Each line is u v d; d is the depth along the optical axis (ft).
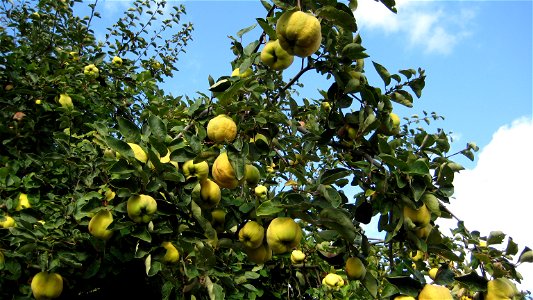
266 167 10.99
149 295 11.80
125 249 9.11
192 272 7.24
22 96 13.91
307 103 10.75
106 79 16.30
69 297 11.05
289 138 9.18
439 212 6.43
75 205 8.50
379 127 7.75
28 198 10.42
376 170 7.02
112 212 7.85
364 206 7.14
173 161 7.43
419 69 7.95
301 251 14.11
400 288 6.15
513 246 6.41
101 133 8.12
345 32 7.58
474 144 8.41
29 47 16.12
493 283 6.24
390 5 7.32
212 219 7.75
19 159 12.46
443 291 6.10
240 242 7.66
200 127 7.89
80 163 10.12
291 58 7.45
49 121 13.69
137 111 16.39
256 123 7.84
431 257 8.39
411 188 6.36
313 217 6.47
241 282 11.62
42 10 18.53
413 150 7.98
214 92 7.52
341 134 7.91
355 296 12.89
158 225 7.11
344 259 7.39
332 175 6.93
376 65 7.97
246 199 8.94
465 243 6.82
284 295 14.83
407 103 8.14
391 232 6.86
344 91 7.63
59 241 8.80
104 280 11.21
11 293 9.39
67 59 15.26
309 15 6.54
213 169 7.45
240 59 8.64
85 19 17.92
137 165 6.70
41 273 8.98
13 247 9.51
